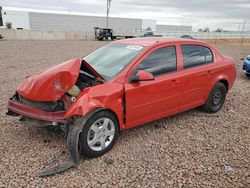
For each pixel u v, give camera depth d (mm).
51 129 4285
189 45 5047
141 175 3428
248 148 4246
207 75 5242
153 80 4281
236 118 5566
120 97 3934
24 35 46844
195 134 4711
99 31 51250
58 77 3736
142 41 4836
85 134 3605
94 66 4492
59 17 70812
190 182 3316
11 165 3545
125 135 4555
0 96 6648
